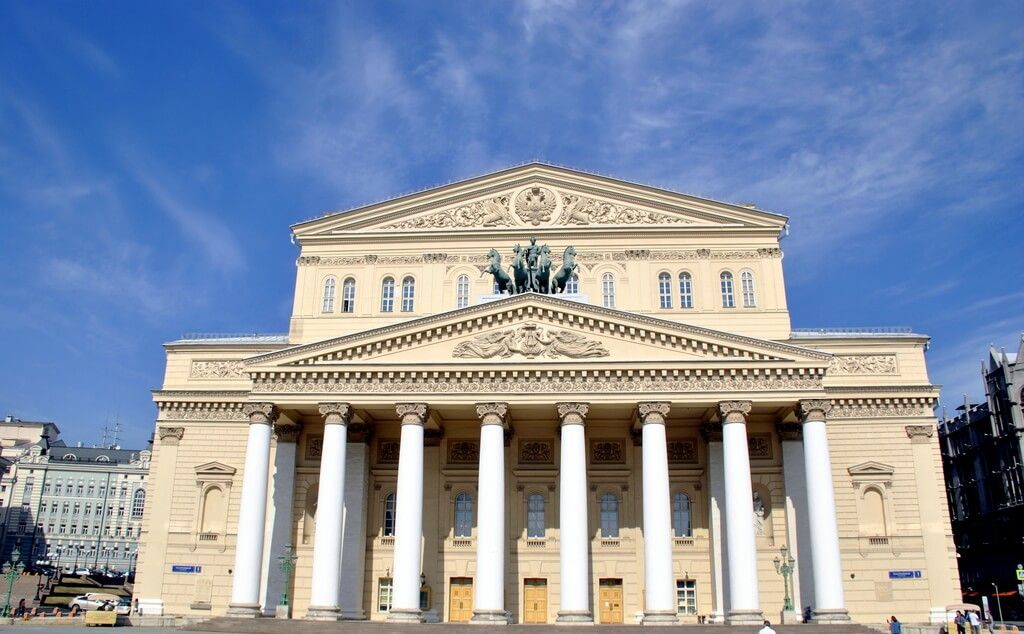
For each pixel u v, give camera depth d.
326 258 70.19
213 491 64.44
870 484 62.09
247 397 65.50
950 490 113.25
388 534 62.19
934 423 63.03
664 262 68.31
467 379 56.03
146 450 177.12
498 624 50.06
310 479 62.50
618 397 55.28
